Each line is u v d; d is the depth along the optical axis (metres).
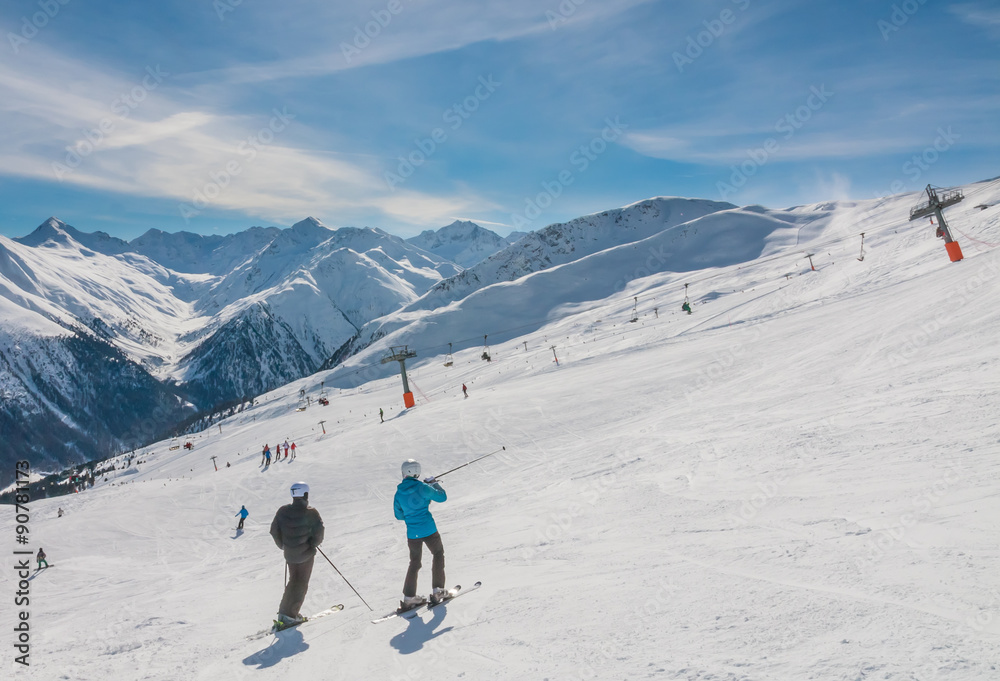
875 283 42.53
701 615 3.42
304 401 115.06
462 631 4.15
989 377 9.50
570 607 4.09
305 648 4.60
